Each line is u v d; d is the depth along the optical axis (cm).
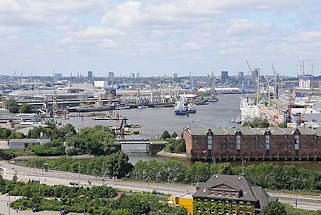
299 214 19200
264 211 18362
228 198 19050
